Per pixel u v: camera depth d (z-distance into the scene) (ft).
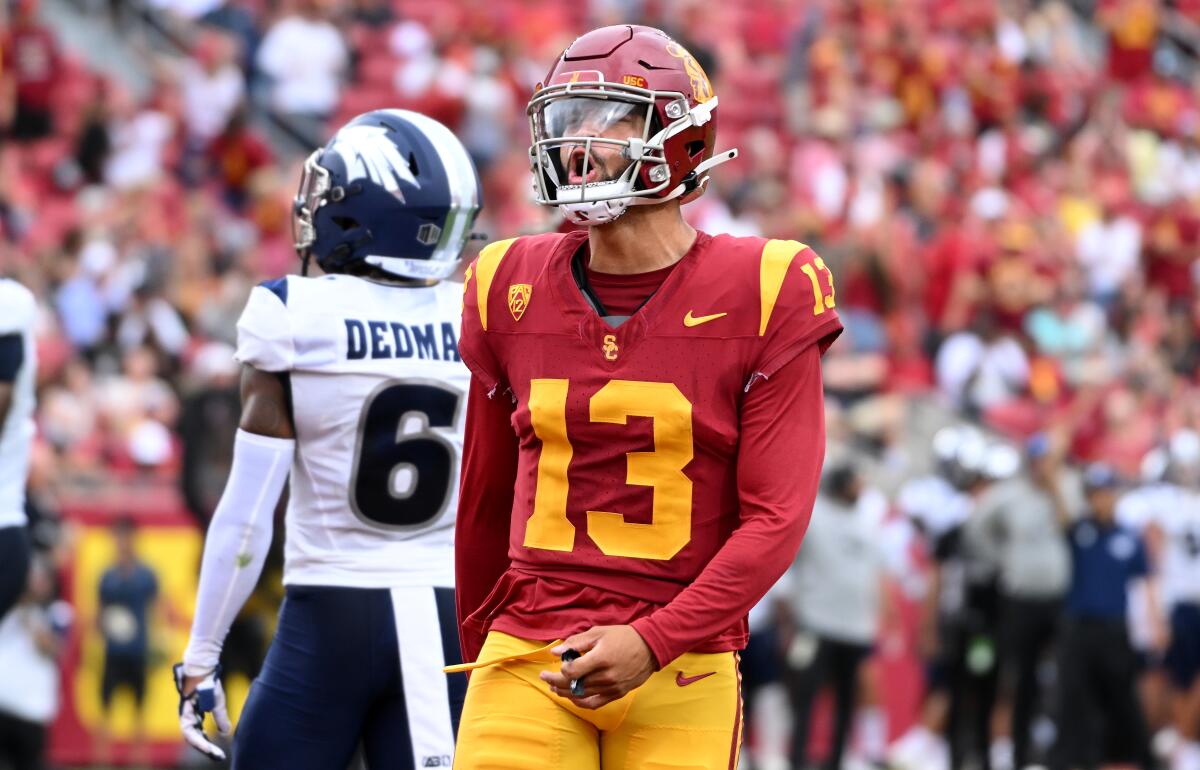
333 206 50.14
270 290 48.47
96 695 105.50
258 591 85.15
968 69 231.91
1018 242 187.62
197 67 170.91
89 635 105.81
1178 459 134.10
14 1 163.84
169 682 107.34
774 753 123.34
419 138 50.88
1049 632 120.47
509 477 40.40
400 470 49.06
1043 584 119.24
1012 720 121.49
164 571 107.96
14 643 82.43
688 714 37.50
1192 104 254.88
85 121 159.74
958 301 178.40
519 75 191.83
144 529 107.96
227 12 184.14
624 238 38.01
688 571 37.29
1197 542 132.46
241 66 181.27
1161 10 272.51
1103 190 225.97
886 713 128.36
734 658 38.83
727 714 38.06
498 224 165.99
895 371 172.04
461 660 49.21
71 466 113.91
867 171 201.57
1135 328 196.54
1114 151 232.73
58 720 104.53
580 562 37.47
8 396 57.11
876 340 171.73
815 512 113.60
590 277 38.52
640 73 37.55
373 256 50.16
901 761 127.85
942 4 244.22
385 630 48.26
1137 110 248.11
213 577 48.44
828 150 199.52
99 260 138.00
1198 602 132.46
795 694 113.19
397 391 49.08
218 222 154.40
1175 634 132.77
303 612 48.37
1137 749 120.67
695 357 37.14
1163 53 269.23
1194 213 214.69
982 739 122.21
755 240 38.19
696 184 38.37
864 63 224.53
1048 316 181.78
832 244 175.01
